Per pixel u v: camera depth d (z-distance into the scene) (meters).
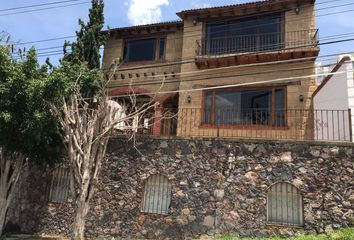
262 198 11.83
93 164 12.45
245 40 17.41
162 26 19.56
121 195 13.67
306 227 11.11
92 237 13.45
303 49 15.86
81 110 13.45
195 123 17.09
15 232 15.22
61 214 14.82
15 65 12.18
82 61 16.92
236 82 16.95
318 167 11.50
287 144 12.03
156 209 13.20
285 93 16.02
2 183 13.11
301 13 16.58
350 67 12.62
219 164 12.65
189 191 12.77
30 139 11.93
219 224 12.07
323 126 13.96
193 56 18.06
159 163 13.51
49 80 11.57
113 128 13.14
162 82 17.19
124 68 19.86
